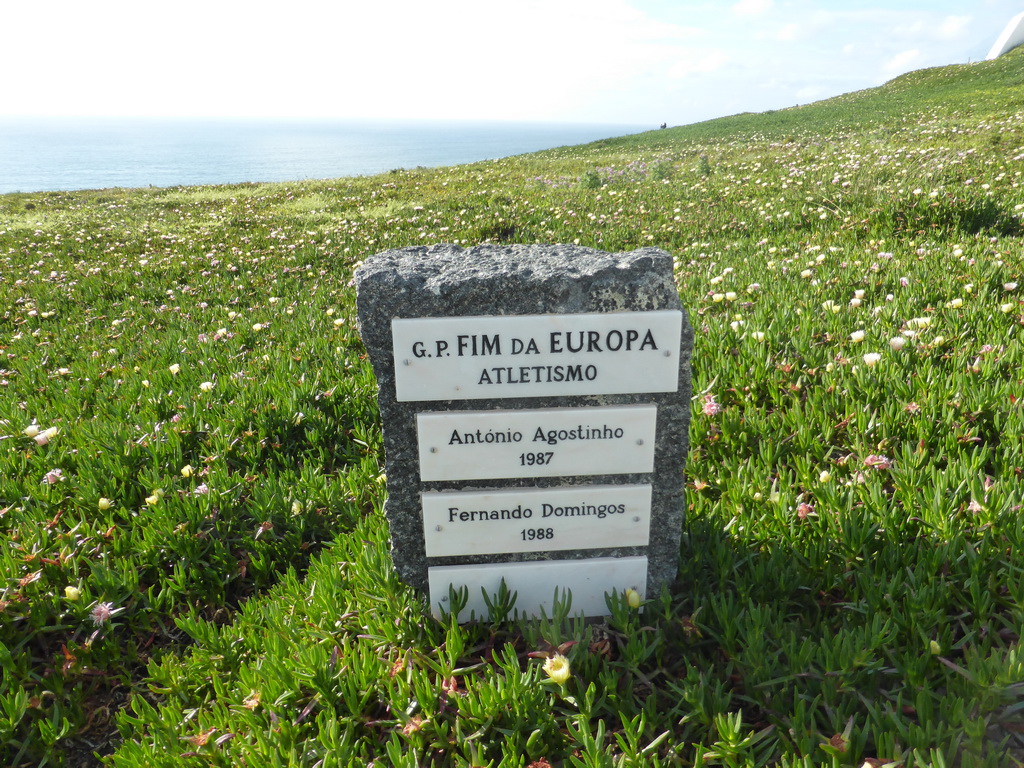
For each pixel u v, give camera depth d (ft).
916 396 4.91
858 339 5.67
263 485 5.07
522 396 3.32
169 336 9.46
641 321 3.22
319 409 6.37
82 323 11.37
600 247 14.05
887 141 23.99
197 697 3.57
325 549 4.66
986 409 4.61
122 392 7.12
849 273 8.05
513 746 2.96
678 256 11.81
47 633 4.07
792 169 19.12
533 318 3.20
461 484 3.51
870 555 3.62
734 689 3.20
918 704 2.76
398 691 3.22
